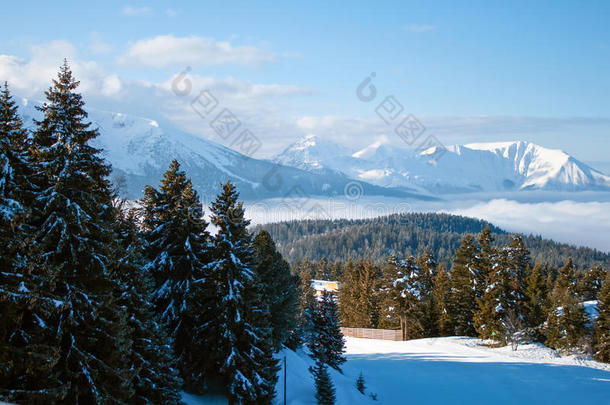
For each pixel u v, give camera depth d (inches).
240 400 1037.2
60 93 674.8
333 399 1275.8
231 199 1121.4
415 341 2706.7
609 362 2114.9
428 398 1628.9
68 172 636.7
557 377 1840.6
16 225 554.3
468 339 2647.6
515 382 1777.8
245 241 1130.0
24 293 547.8
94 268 668.1
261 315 1131.3
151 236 1090.1
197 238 1085.8
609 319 2170.3
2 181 566.9
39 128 668.7
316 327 1865.2
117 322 697.0
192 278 1085.8
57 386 617.3
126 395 705.6
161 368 874.8
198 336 1089.4
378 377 1921.8
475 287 2770.7
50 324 628.4
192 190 1103.0
